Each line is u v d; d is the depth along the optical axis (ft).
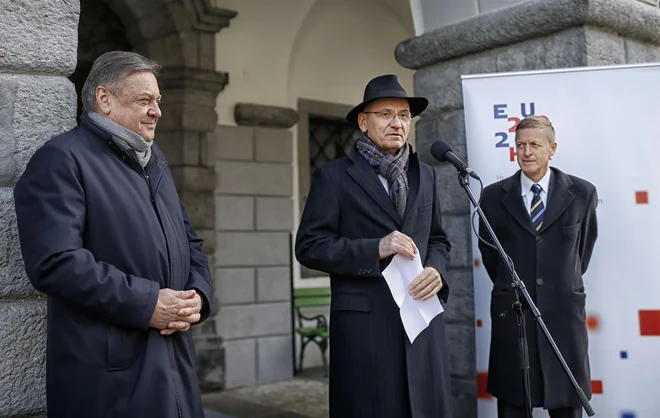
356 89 27.25
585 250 10.44
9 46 7.43
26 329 7.37
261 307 22.75
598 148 10.71
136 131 7.04
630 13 12.07
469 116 11.22
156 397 6.60
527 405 8.93
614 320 10.52
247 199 22.65
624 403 10.48
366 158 9.28
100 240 6.69
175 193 7.63
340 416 8.89
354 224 9.10
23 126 7.50
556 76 10.91
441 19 13.51
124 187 6.89
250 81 22.95
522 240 10.07
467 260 12.70
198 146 21.48
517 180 10.33
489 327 11.26
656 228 10.55
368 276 8.70
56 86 7.74
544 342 9.73
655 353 10.47
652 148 10.61
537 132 10.05
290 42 23.82
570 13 11.44
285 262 23.44
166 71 21.21
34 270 6.31
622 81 10.70
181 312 6.72
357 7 26.84
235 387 21.93
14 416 7.26
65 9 7.80
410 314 8.57
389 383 8.70
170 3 20.62
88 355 6.51
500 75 11.10
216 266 21.85
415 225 9.09
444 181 13.11
